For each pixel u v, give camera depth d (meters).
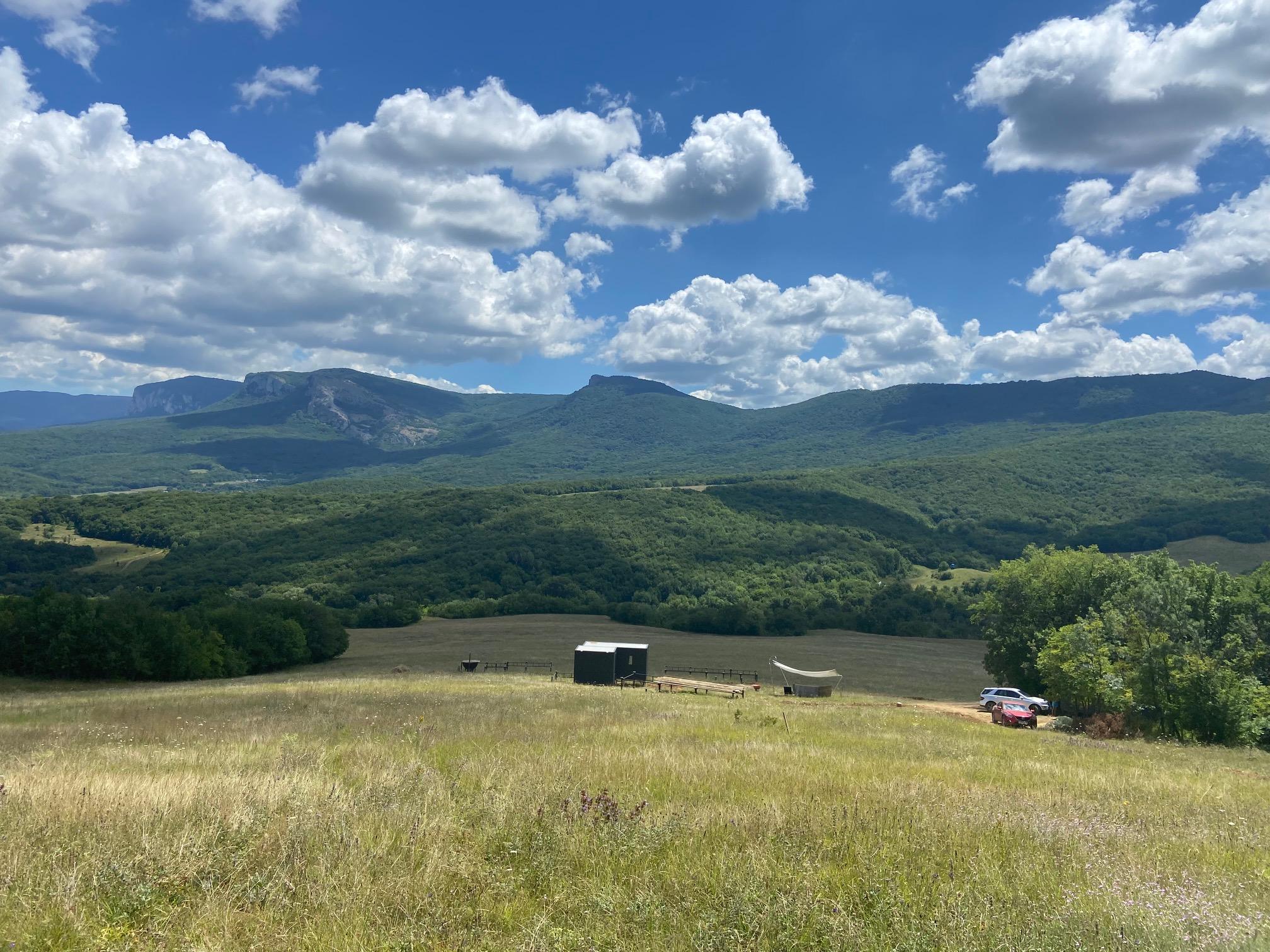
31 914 5.04
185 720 21.62
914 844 7.30
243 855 6.19
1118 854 7.53
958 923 5.19
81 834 6.69
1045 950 4.94
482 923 5.25
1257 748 29.19
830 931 5.10
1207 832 9.09
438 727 18.92
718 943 4.93
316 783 9.17
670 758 13.16
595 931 5.08
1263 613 34.44
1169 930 5.32
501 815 7.63
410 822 7.30
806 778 11.53
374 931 4.97
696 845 7.02
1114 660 35.34
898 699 49.34
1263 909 6.09
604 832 7.17
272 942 4.84
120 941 4.82
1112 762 18.92
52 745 15.84
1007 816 8.79
